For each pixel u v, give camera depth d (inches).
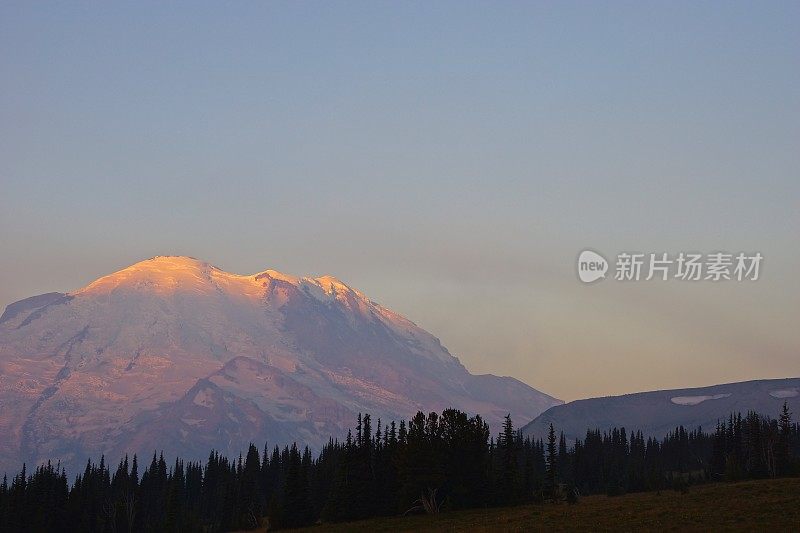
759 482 7268.7
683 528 4955.7
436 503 7559.1
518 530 5497.1
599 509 6166.3
